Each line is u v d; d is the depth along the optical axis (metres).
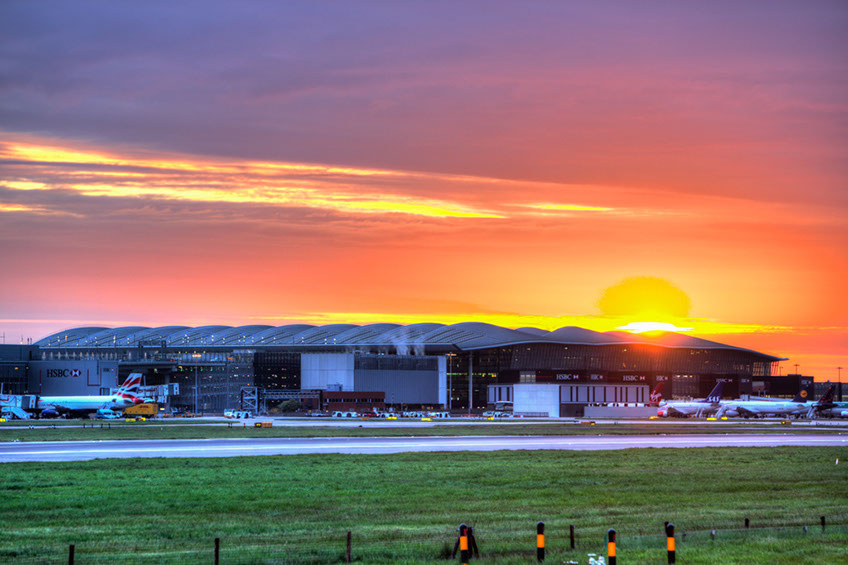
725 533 37.44
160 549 35.50
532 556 32.75
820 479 62.97
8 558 33.53
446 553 33.75
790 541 34.94
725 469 70.06
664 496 53.09
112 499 50.69
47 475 62.75
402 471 67.25
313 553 34.12
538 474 65.56
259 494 53.19
